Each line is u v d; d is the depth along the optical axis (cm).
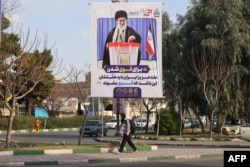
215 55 4006
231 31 4041
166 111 4322
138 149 2334
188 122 6344
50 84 6028
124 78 2558
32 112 7175
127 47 2558
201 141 3347
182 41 4422
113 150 2233
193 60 4050
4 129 5731
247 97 4228
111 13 2566
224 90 4022
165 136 3984
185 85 4381
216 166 1756
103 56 2562
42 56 3097
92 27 2567
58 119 6631
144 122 6631
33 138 3991
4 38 4266
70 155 2064
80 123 6988
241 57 4122
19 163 1786
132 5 2562
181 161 1984
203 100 4247
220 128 4312
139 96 2556
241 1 4184
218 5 4153
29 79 2711
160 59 2556
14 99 2506
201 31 4203
